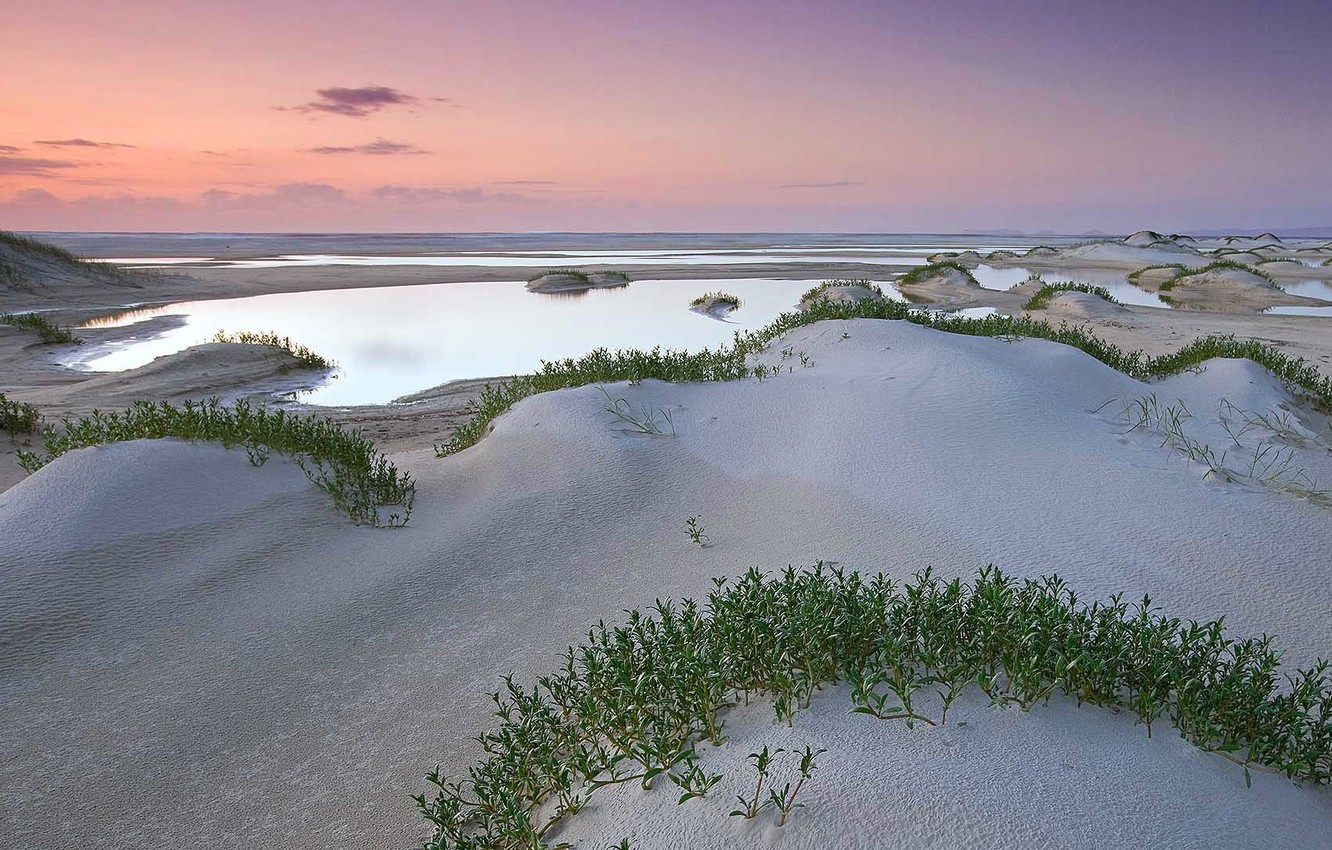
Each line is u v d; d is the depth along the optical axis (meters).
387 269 42.75
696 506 5.77
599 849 2.39
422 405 11.53
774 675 3.03
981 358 8.08
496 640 4.29
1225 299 24.31
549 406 7.35
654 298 27.97
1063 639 3.12
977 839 2.09
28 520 4.83
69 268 28.56
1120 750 2.59
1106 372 8.23
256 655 4.14
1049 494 5.39
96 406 10.89
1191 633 3.09
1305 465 6.05
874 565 4.59
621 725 2.94
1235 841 2.16
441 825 2.78
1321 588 4.21
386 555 5.21
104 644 4.15
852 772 2.42
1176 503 5.25
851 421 6.79
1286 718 2.80
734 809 2.36
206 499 5.40
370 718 3.68
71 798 3.19
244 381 13.22
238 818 3.10
